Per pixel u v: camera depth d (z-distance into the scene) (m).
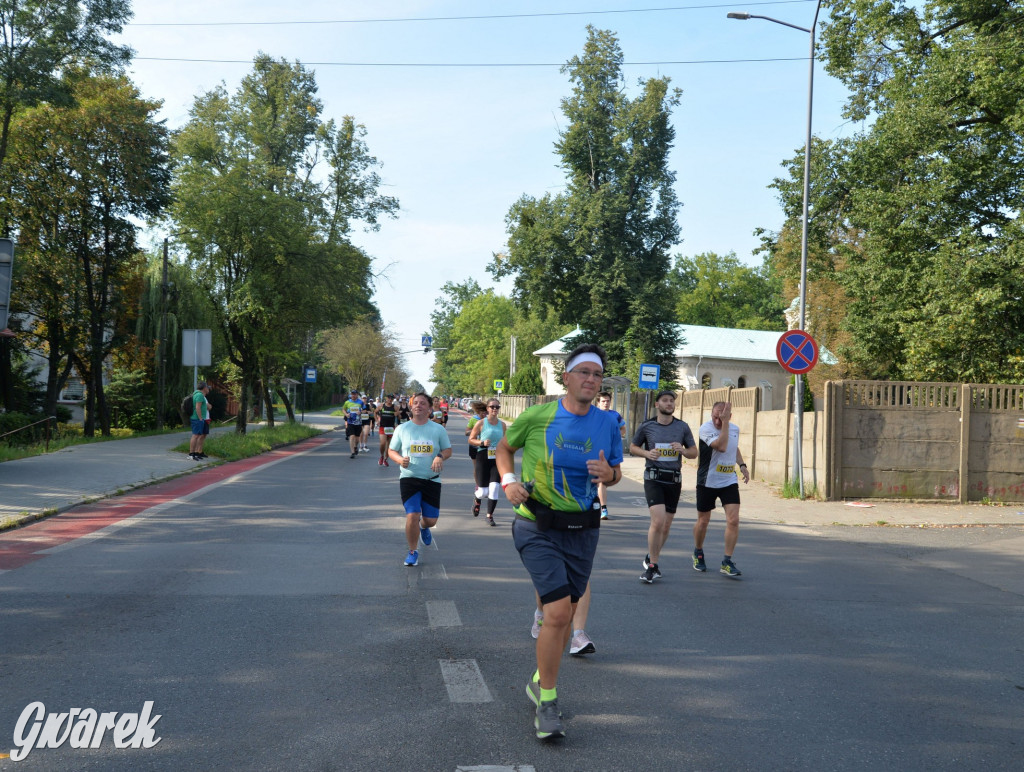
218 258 28.20
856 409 16.14
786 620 7.04
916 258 21.00
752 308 84.12
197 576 7.97
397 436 8.91
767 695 5.03
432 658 5.55
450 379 129.12
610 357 45.47
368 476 18.84
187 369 40.22
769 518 14.14
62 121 28.14
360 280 33.09
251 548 9.54
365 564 8.78
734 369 57.44
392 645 5.82
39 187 28.86
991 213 21.67
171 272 37.47
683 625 6.71
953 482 15.97
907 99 21.70
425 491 8.88
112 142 29.53
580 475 4.57
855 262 23.80
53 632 5.96
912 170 21.50
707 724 4.50
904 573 9.67
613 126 46.09
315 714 4.48
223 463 21.44
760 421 19.84
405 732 4.26
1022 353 19.83
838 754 4.14
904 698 5.08
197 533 10.54
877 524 13.68
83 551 9.16
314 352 49.44
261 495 14.70
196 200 27.61
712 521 13.66
